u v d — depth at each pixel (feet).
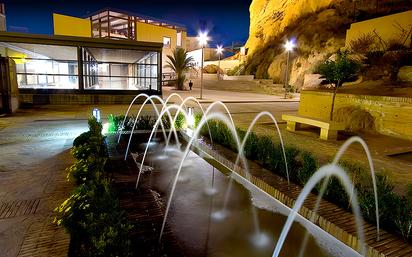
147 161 18.43
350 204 10.82
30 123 29.43
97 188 9.58
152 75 66.64
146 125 25.39
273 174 14.48
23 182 13.08
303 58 101.91
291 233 10.45
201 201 13.02
